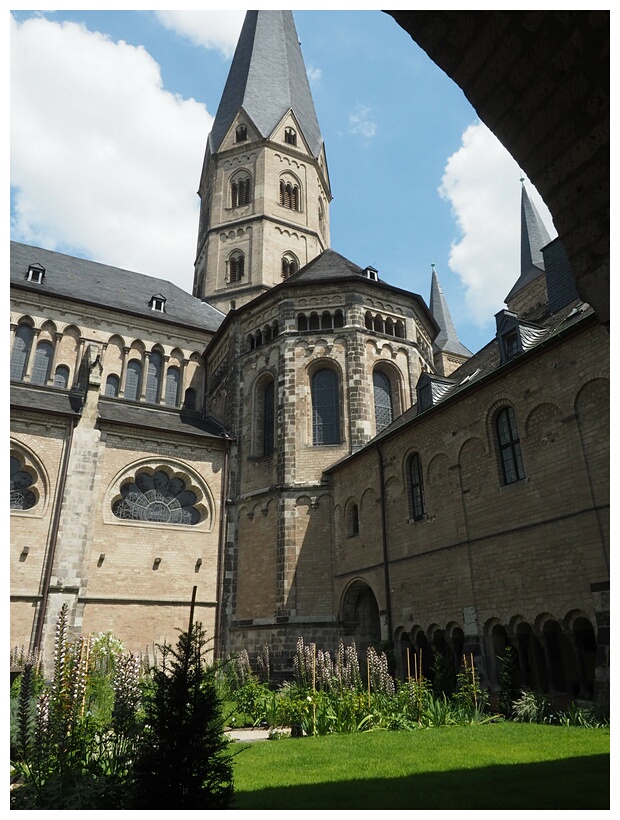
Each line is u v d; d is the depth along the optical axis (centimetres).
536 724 1482
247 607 2933
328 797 882
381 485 2519
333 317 3212
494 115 690
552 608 1639
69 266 4472
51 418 2941
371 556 2511
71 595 2689
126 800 768
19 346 3766
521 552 1775
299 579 2773
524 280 4647
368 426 2966
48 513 2797
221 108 5559
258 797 891
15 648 2388
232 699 2247
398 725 1577
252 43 5725
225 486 3244
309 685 2045
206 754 754
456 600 2006
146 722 779
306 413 3056
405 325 3322
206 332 4353
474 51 670
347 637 2620
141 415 3444
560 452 1697
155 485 3142
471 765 1062
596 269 616
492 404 1975
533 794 845
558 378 1734
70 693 1030
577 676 1716
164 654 840
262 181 4888
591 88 580
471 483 2025
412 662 2227
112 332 4081
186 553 3050
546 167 657
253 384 3347
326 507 2880
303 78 5878
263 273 4606
